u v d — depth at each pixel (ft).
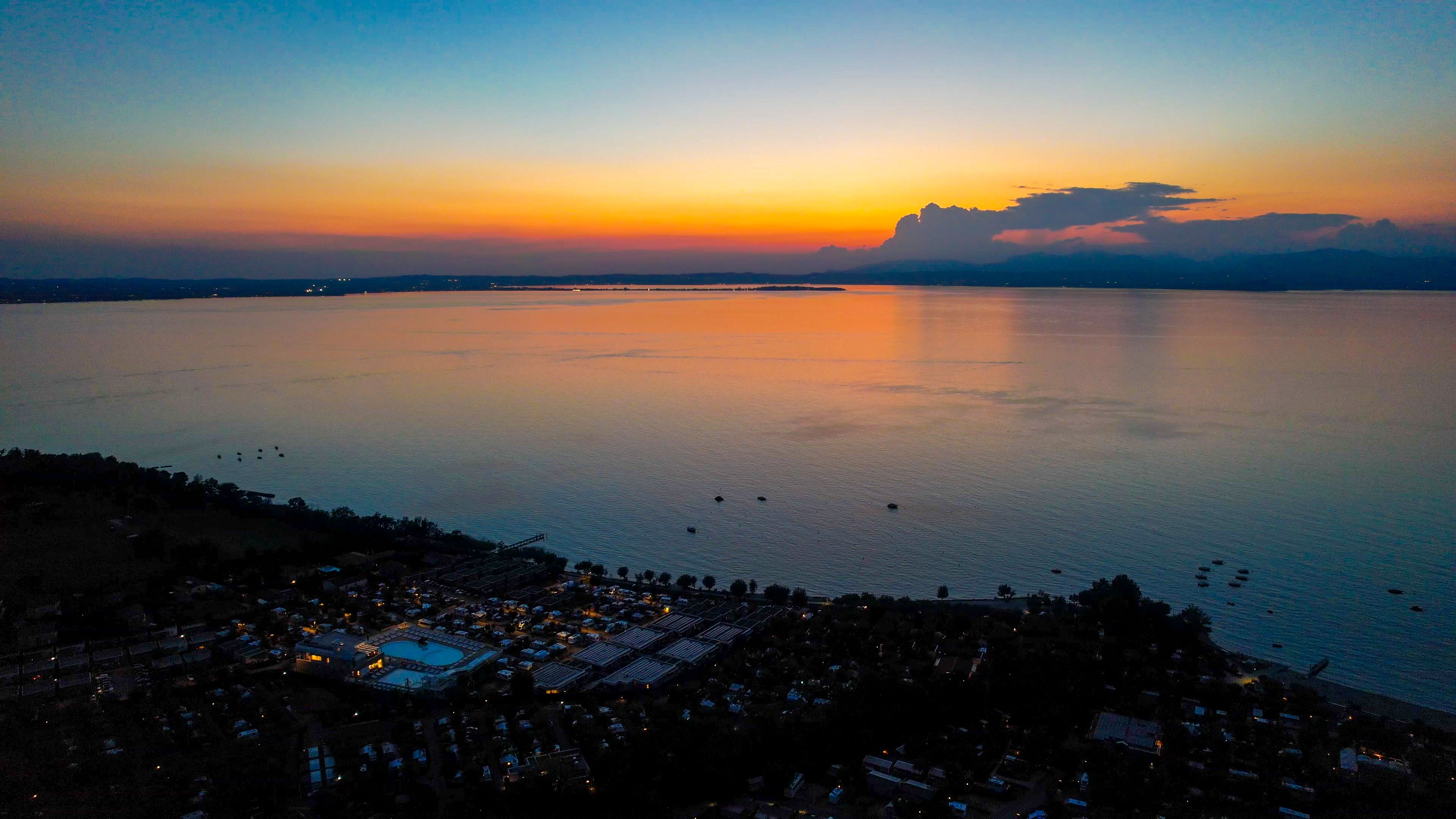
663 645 501.15
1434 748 384.88
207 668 460.96
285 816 340.59
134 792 346.13
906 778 367.66
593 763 381.19
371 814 344.28
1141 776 359.66
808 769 376.68
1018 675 450.71
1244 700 430.61
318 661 467.11
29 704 412.36
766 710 425.28
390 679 449.48
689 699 435.94
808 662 476.95
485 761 381.19
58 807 331.77
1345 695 451.53
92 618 504.43
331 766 374.63
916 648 493.36
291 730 402.11
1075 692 427.74
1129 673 455.22
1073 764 372.17
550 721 415.64
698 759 372.17
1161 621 513.04
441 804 352.69
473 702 431.84
